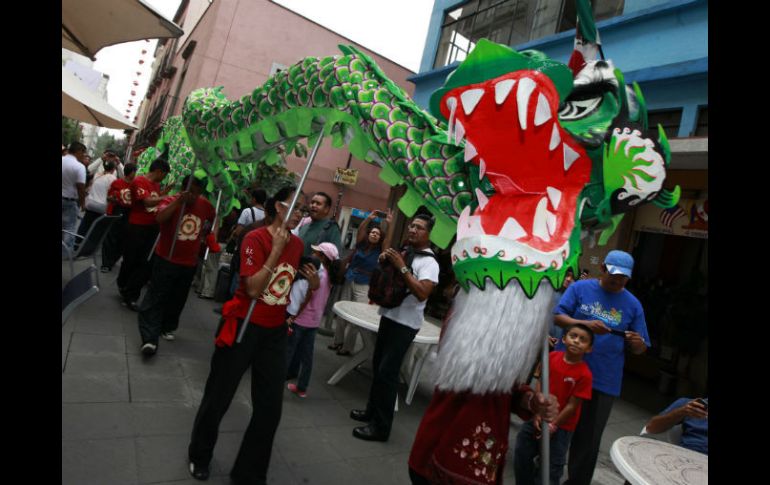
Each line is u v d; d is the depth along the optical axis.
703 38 5.58
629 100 1.55
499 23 9.16
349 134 2.58
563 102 1.60
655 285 7.02
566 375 2.56
